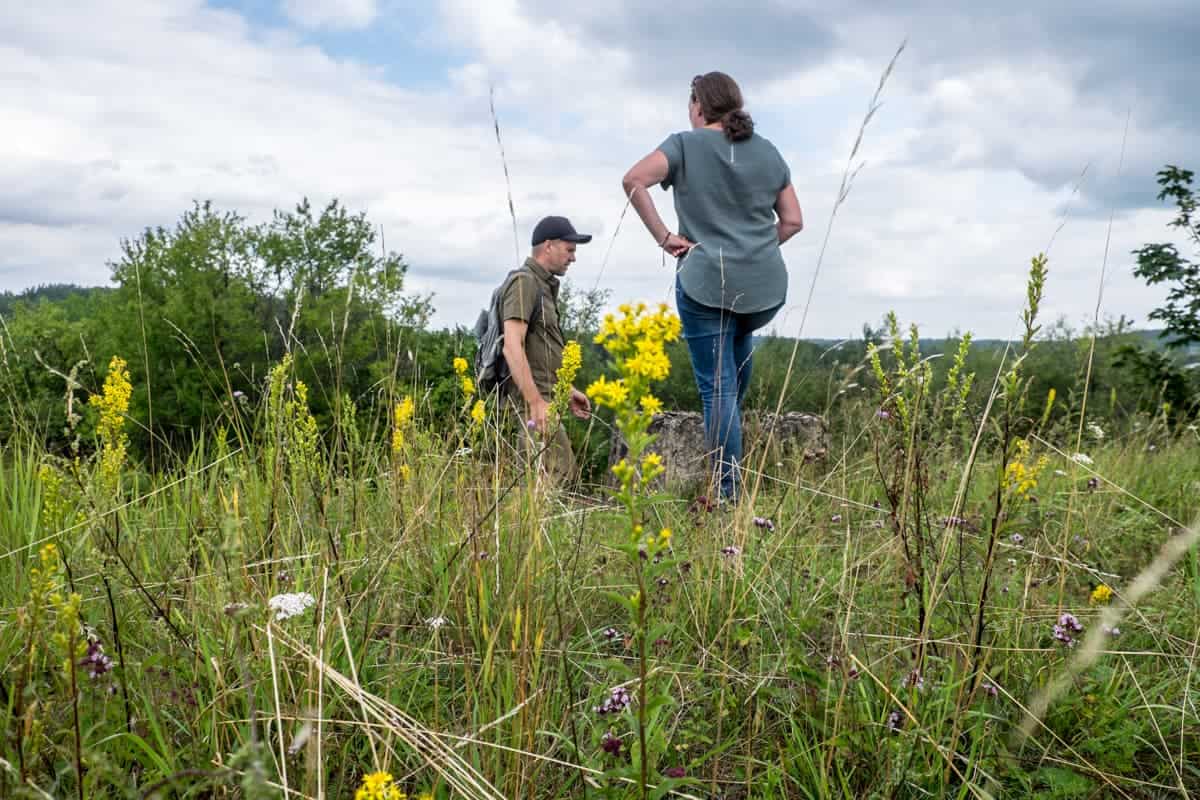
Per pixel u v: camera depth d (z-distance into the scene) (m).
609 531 3.08
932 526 2.56
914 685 1.87
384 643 2.14
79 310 18.55
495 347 4.27
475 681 1.97
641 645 1.49
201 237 15.34
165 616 1.87
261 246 16.11
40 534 2.50
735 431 4.23
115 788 1.55
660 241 4.32
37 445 2.96
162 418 10.84
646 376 1.42
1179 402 10.99
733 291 4.31
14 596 2.11
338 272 16.25
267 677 1.80
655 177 4.34
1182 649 2.24
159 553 2.45
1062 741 1.82
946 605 2.26
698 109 4.68
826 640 2.35
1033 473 1.97
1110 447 5.26
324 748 1.63
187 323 12.93
